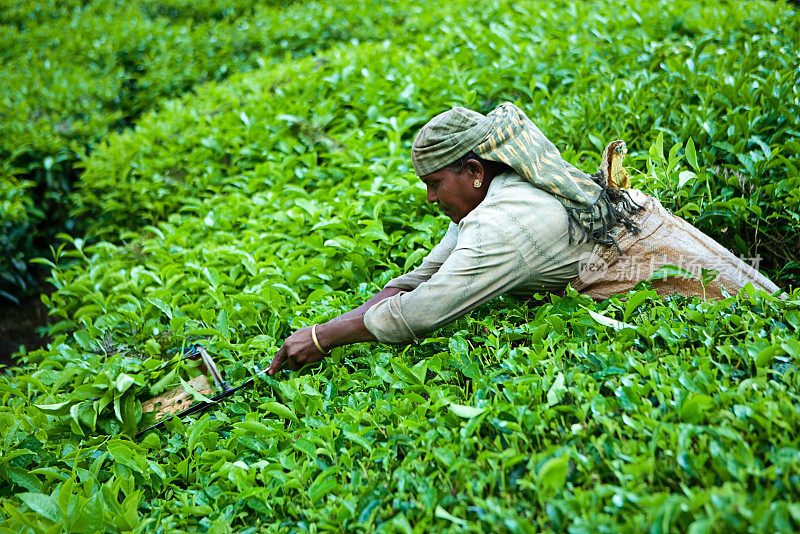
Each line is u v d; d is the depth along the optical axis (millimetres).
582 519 1544
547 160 2326
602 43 4816
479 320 2545
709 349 2088
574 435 1815
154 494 2178
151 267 3568
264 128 4785
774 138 3172
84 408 2455
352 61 5348
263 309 2947
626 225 2379
